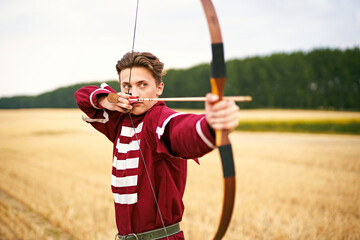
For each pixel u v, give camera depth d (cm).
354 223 510
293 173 999
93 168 1231
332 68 4500
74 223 552
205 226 498
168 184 146
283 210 581
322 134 3061
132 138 149
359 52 4488
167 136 124
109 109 159
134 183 145
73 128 3206
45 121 3681
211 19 98
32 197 777
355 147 1752
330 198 673
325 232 467
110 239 470
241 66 4831
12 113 4412
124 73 147
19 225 571
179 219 154
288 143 2020
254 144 1942
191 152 111
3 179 1029
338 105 4434
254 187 791
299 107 4581
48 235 530
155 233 146
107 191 823
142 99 132
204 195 729
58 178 1030
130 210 146
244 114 4028
